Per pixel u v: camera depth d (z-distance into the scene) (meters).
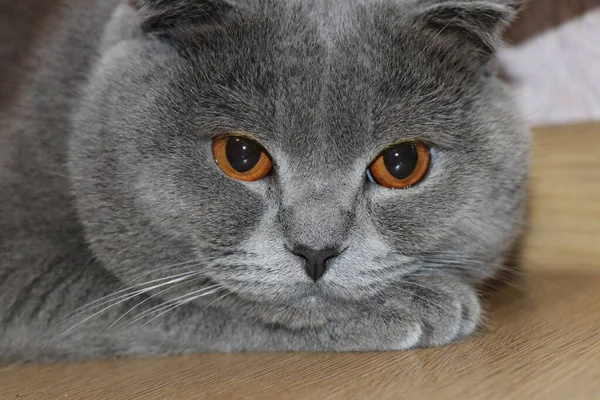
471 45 0.34
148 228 0.34
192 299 0.34
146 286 0.34
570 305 0.35
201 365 0.32
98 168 0.34
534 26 0.44
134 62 0.34
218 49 0.33
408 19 0.33
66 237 0.36
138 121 0.33
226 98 0.32
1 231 0.35
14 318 0.35
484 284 0.38
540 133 0.42
